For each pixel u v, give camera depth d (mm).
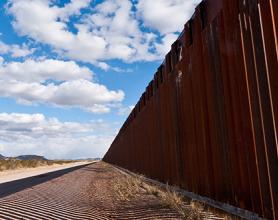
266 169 7395
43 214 10438
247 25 8070
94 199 15289
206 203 10844
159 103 19906
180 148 14805
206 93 11211
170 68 16828
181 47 14648
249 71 7984
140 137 30219
